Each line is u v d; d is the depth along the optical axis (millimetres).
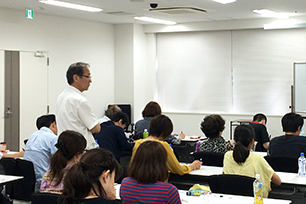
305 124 8625
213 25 9656
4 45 7750
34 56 8320
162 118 3752
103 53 9992
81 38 9391
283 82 9375
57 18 8789
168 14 8508
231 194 3148
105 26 10031
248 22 9312
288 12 8305
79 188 1770
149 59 10578
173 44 10469
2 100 7770
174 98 10555
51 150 4156
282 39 9312
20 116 8086
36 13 8328
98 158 1818
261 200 2857
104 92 10070
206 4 7410
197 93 10297
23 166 4090
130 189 2383
